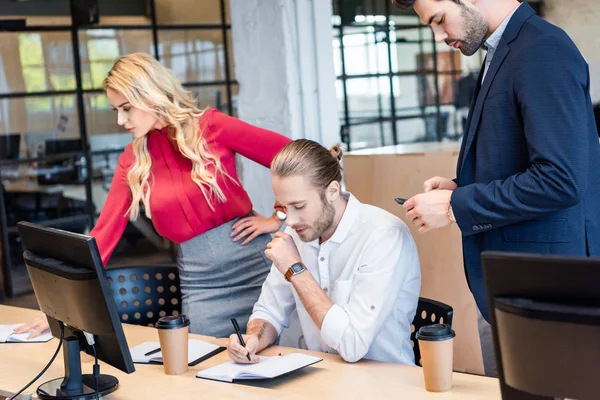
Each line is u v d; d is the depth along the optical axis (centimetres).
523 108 189
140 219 673
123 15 637
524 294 128
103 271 181
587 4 473
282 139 281
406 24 728
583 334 121
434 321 227
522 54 191
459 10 197
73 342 199
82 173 654
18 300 618
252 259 285
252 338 229
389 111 721
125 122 272
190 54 636
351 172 358
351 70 689
